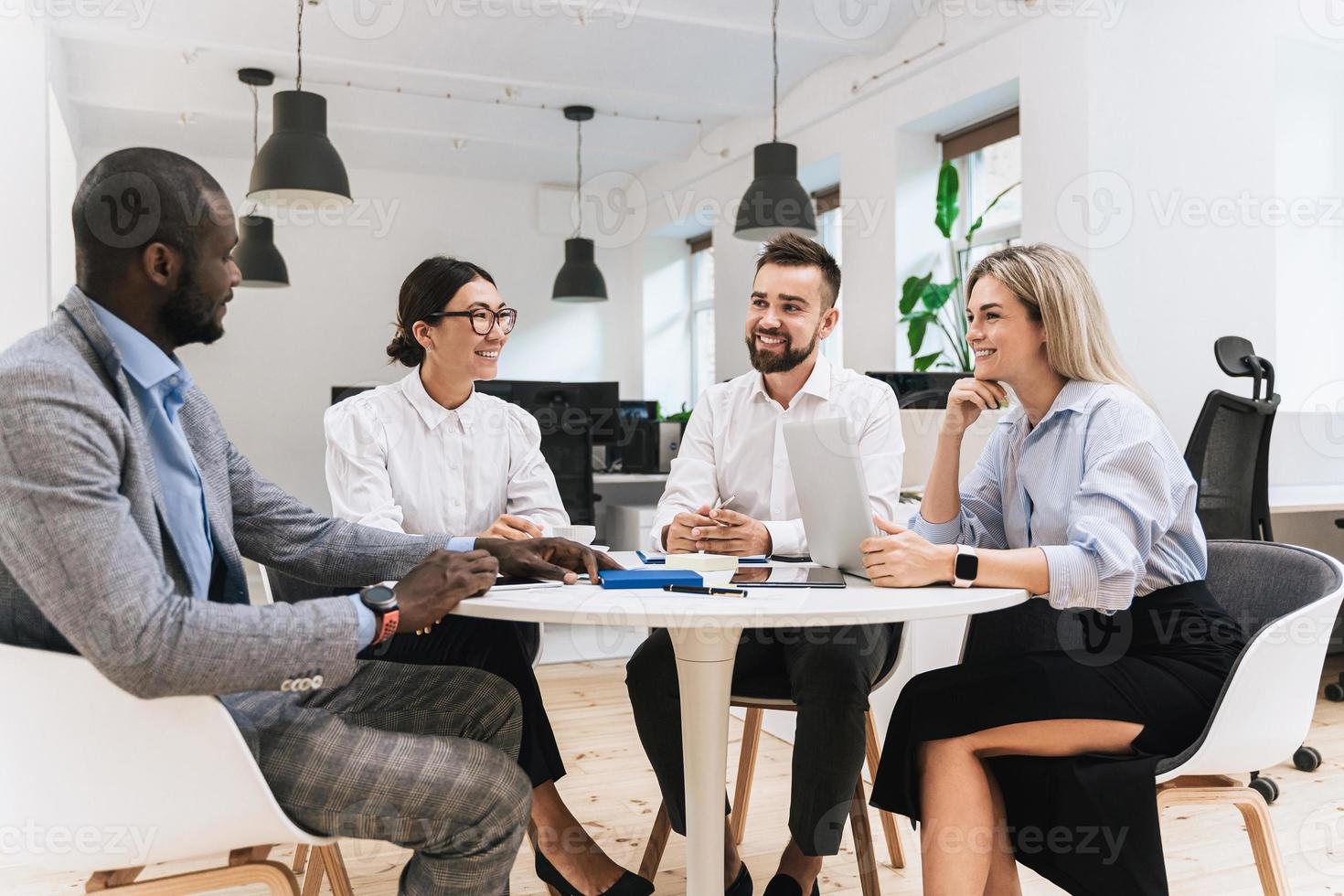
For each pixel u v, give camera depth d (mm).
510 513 2322
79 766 1089
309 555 1593
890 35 5637
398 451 2215
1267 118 4074
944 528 1810
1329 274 4309
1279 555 1641
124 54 6039
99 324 1156
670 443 5984
